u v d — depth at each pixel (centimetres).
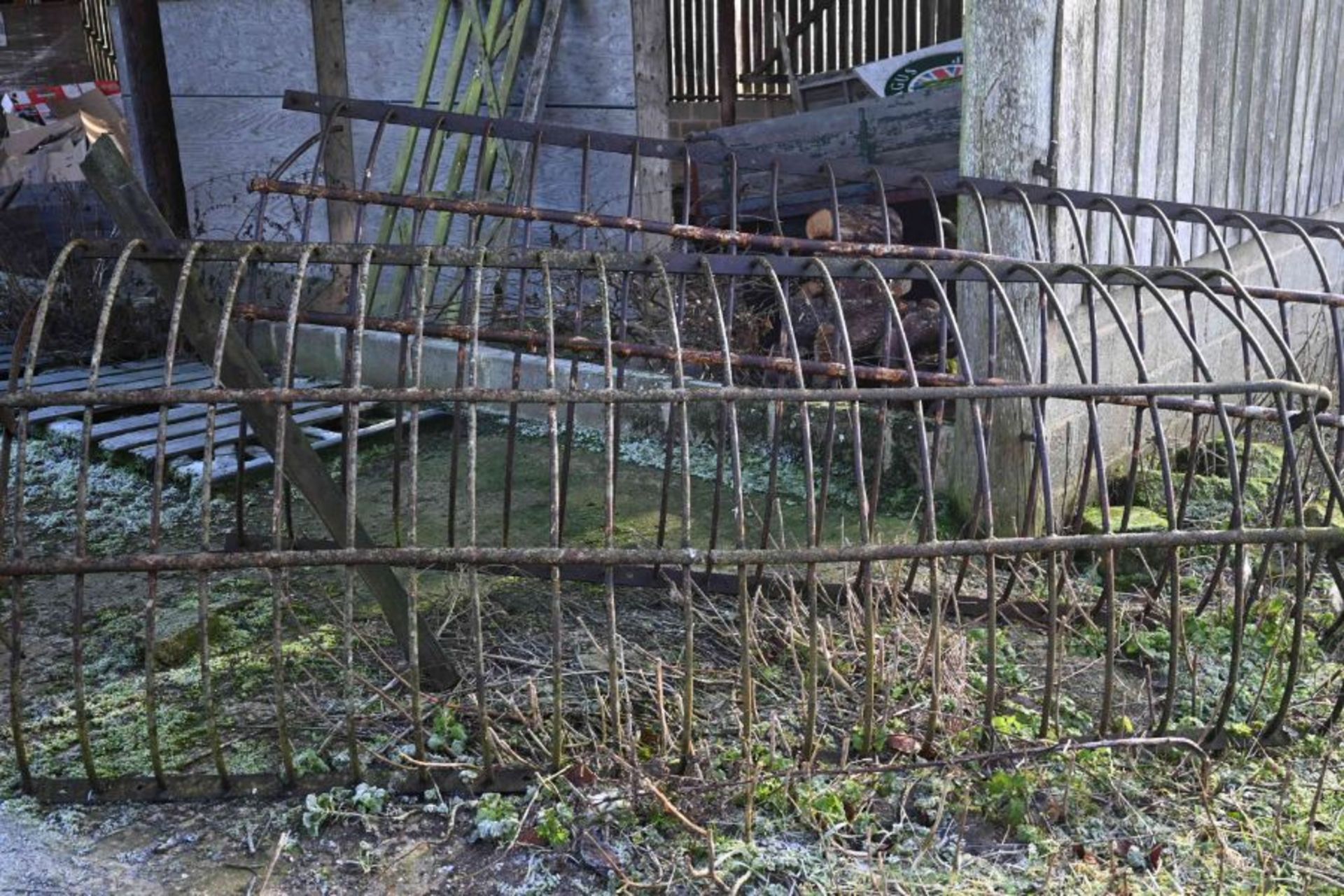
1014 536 392
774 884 235
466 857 244
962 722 283
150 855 243
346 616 249
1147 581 366
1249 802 262
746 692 250
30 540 417
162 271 274
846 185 630
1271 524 352
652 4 592
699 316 541
